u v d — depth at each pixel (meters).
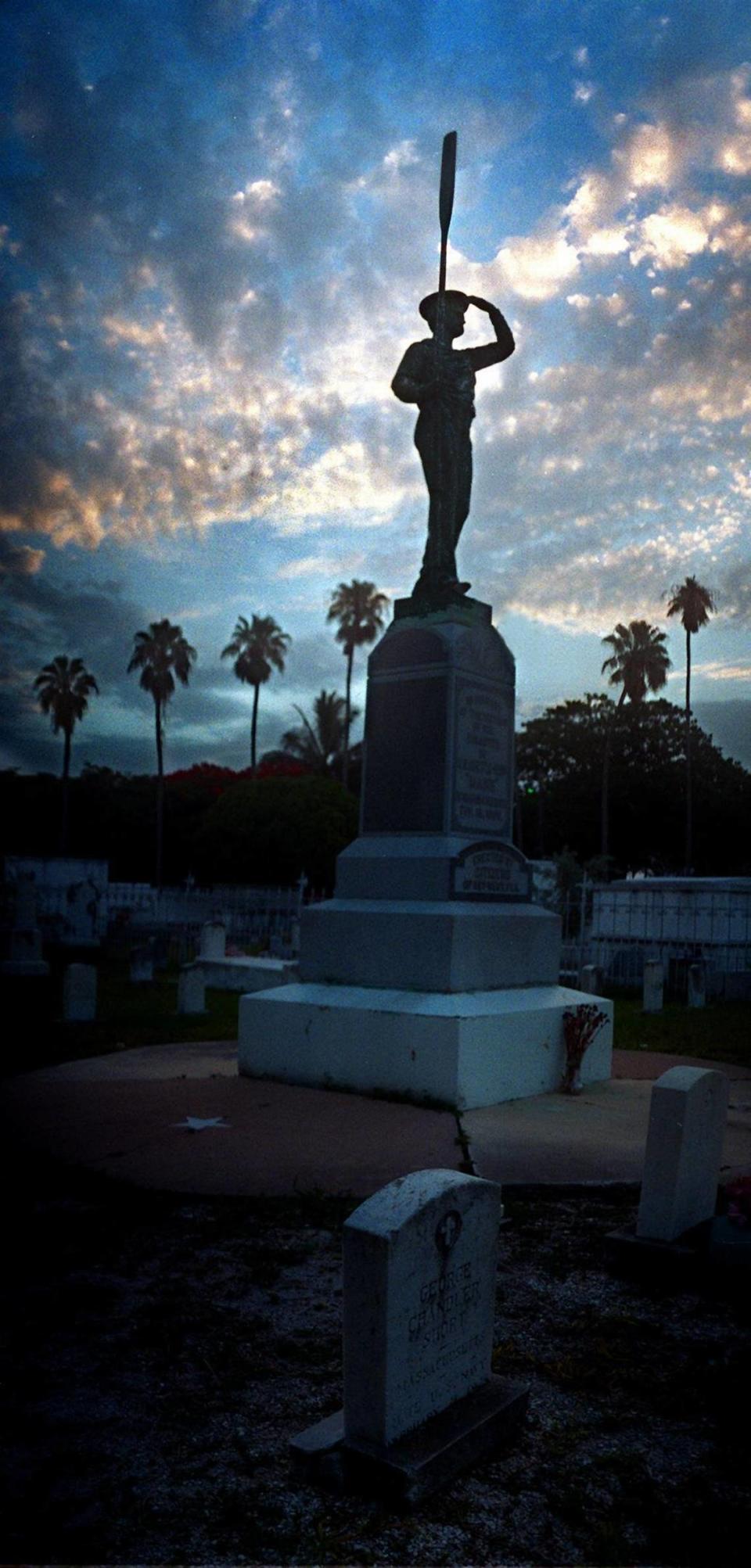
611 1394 3.88
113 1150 7.17
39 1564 2.84
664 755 56.16
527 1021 9.26
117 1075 10.15
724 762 56.44
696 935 21.39
